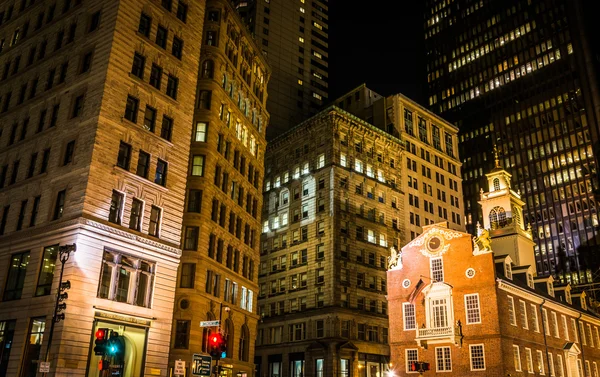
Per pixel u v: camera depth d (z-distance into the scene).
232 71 61.34
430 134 108.25
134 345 40.56
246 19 139.88
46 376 34.25
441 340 56.28
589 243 137.00
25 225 41.44
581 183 142.50
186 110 49.19
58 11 49.94
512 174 155.25
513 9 171.75
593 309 81.50
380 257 86.81
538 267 144.00
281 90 133.88
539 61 160.12
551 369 60.06
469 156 166.38
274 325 85.38
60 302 35.75
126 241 40.53
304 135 93.06
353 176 87.44
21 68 50.38
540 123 154.75
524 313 58.97
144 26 46.97
